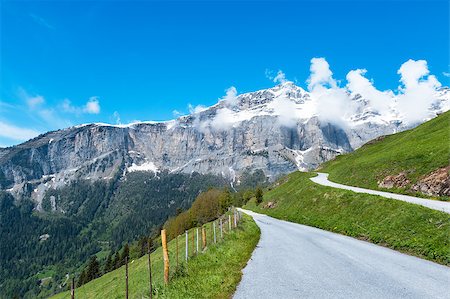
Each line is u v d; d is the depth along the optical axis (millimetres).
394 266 23047
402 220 34906
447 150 57875
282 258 27906
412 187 55469
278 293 17703
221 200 173625
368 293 16953
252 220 70750
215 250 29062
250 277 21500
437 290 17125
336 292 17359
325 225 53875
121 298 38156
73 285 11625
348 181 84188
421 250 27188
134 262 77250
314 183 89750
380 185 66438
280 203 102812
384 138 143000
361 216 45594
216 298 17422
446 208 36156
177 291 17891
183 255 38906
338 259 26406
